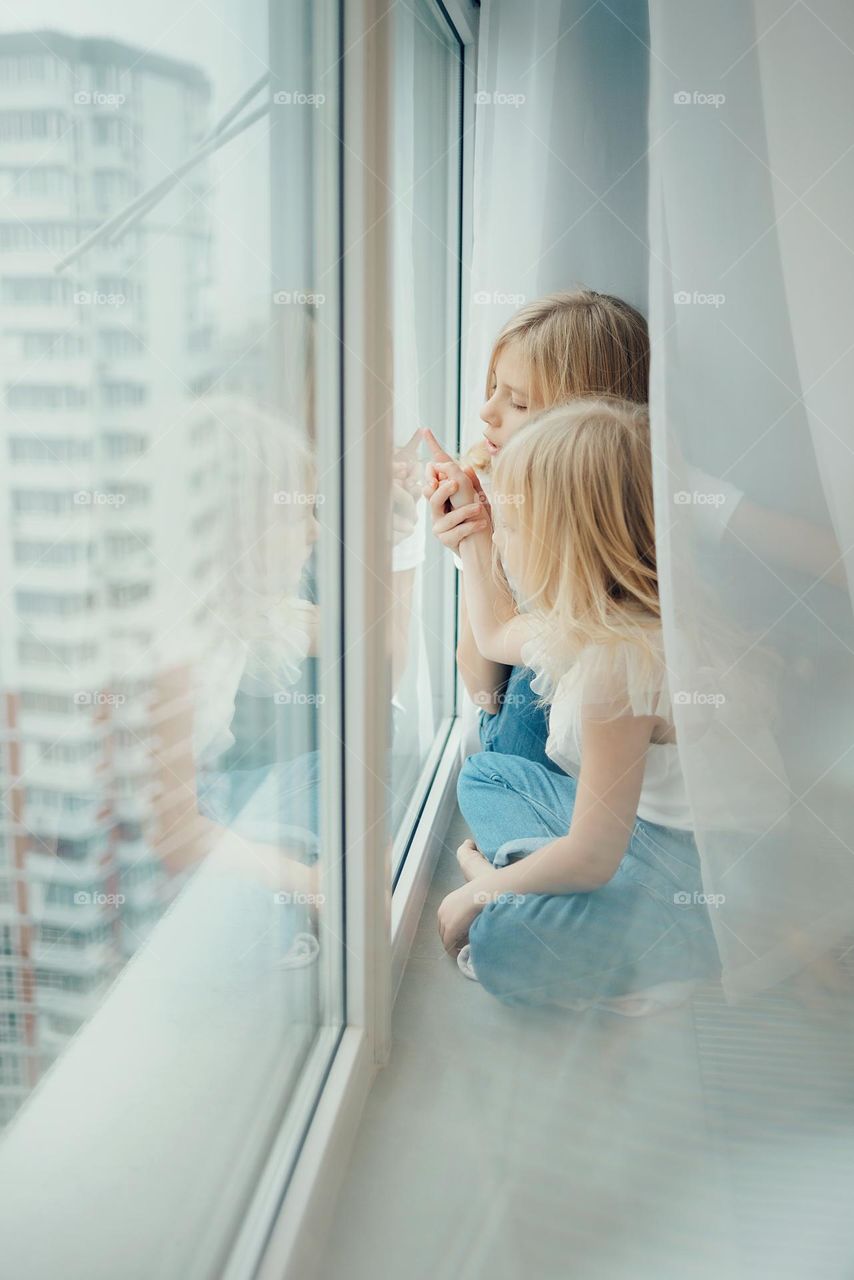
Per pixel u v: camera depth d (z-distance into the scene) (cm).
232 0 81
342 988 123
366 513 110
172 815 78
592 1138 118
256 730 97
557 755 153
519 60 162
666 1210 108
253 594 94
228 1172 93
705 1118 122
